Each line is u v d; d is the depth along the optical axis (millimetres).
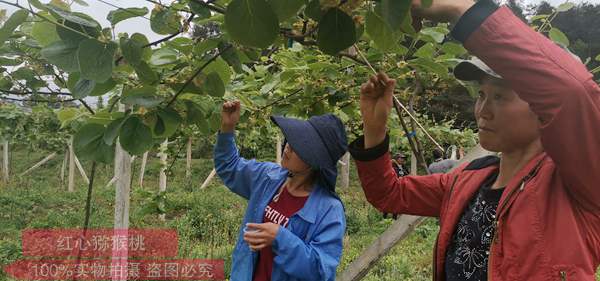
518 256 1122
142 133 1403
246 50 1408
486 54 980
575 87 923
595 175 1006
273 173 2225
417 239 7820
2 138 11555
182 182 13594
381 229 8328
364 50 2281
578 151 974
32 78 1693
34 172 15883
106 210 9508
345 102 2885
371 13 1138
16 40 1585
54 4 1230
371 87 1424
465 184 1412
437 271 1431
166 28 1307
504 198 1191
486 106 1236
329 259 1914
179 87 1473
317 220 2002
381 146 1486
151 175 14227
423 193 1575
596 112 939
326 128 2033
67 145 11969
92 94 1450
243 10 999
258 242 1811
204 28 1573
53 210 9578
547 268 1079
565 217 1089
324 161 1980
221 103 2256
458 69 1271
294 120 2049
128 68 1385
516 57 951
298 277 1836
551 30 2059
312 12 1104
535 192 1139
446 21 1025
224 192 11844
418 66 2186
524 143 1213
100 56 1092
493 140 1239
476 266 1284
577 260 1056
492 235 1254
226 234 7297
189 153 12867
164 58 1490
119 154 3066
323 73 2473
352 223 8727
